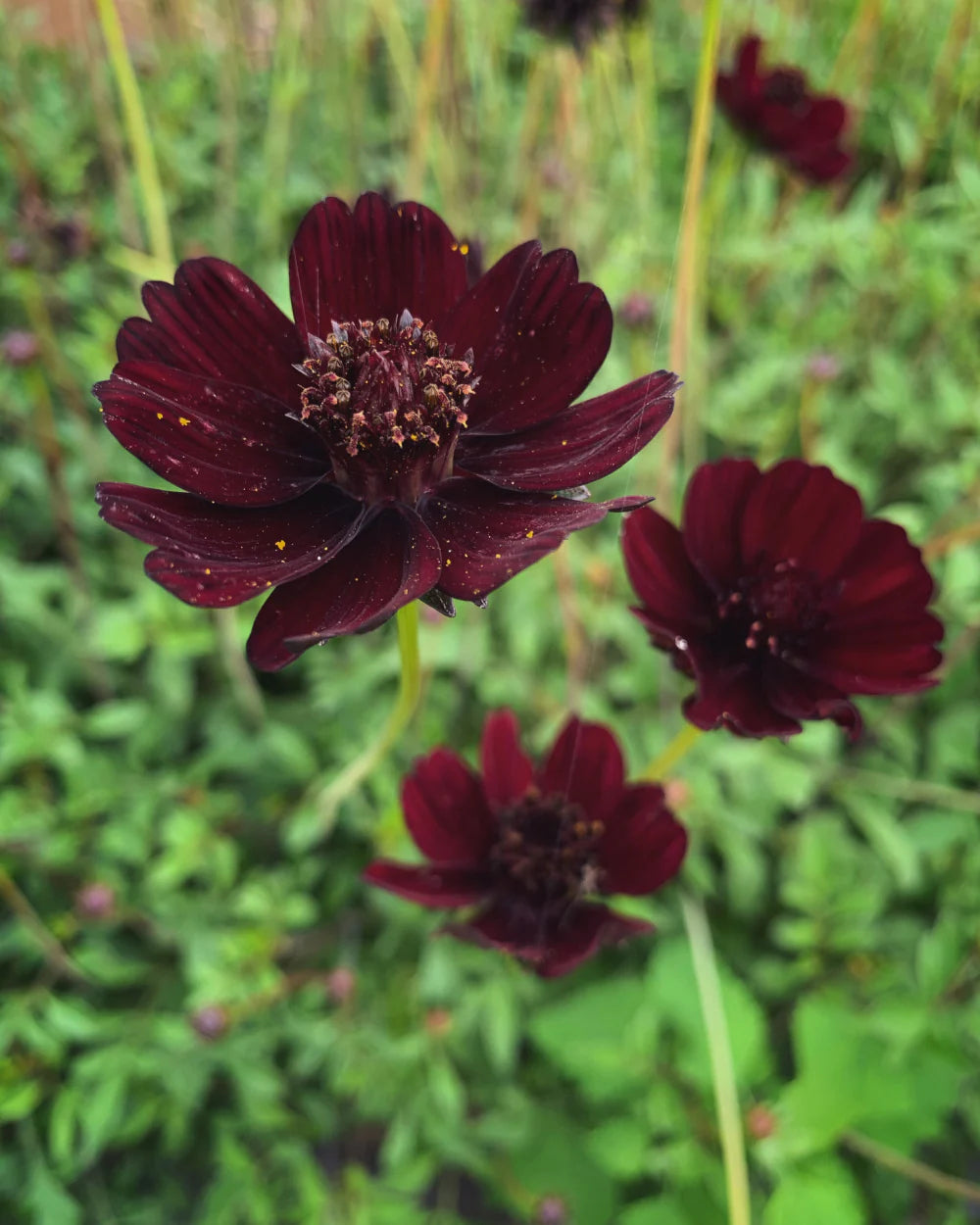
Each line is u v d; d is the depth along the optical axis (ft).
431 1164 0.56
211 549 0.28
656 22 1.07
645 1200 0.55
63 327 0.78
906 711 0.72
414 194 0.64
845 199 1.02
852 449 0.81
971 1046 0.58
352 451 0.30
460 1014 0.57
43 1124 0.60
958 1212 0.58
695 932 0.53
